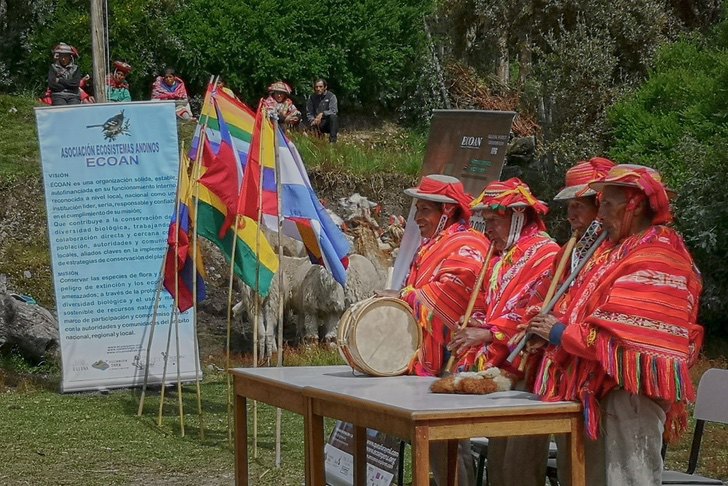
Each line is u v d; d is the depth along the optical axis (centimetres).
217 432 1085
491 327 541
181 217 1114
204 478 865
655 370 443
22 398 1264
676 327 448
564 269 522
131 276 1277
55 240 1265
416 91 2830
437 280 609
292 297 1662
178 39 2720
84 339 1278
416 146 2703
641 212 473
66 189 1260
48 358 1480
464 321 570
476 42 2495
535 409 446
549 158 2064
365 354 571
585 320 458
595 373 464
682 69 1967
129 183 1265
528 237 572
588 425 452
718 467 879
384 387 516
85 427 1092
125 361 1286
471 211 641
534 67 2158
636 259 458
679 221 1720
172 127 1270
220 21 2727
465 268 604
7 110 2275
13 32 2744
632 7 2109
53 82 2183
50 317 1494
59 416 1148
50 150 1252
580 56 2033
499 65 2669
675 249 461
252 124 1053
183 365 1295
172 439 1042
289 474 885
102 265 1273
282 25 2750
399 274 776
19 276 1794
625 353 446
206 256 1884
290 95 2800
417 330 589
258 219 962
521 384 521
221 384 1420
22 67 2766
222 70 2744
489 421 438
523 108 2389
